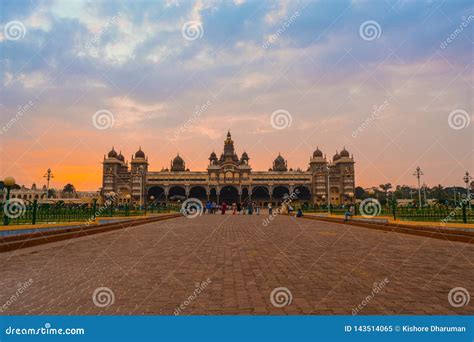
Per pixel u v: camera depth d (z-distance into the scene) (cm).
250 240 1309
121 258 870
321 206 5341
